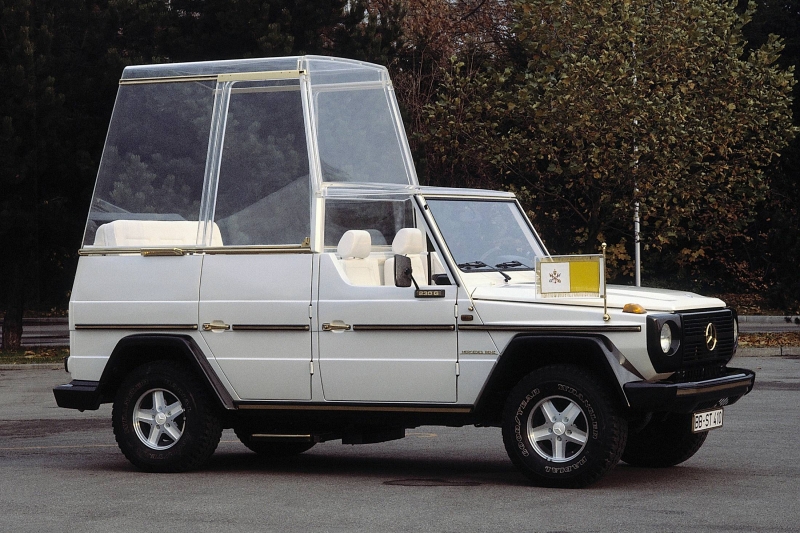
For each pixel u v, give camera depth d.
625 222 28.06
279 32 27.52
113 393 11.42
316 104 10.90
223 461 11.88
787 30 40.12
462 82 27.03
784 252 35.47
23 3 26.42
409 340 10.02
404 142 12.31
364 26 29.91
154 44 28.14
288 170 10.70
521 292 9.81
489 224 10.95
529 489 9.62
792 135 27.34
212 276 10.78
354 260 10.60
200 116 11.20
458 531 7.91
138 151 11.42
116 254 11.26
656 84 25.62
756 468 10.78
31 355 27.48
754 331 29.14
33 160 26.27
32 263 28.14
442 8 36.00
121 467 11.43
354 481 10.31
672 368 9.34
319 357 10.34
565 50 26.36
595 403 9.40
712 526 8.00
